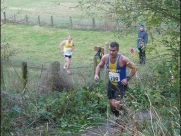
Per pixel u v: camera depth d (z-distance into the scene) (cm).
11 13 3338
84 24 2923
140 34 1005
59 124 791
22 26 3084
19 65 1805
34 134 734
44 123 786
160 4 500
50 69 1001
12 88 941
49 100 848
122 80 750
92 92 913
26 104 805
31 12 3478
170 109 571
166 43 532
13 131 734
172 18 506
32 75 1316
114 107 756
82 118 793
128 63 744
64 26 3022
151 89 645
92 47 2433
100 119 785
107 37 2633
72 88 998
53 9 3488
